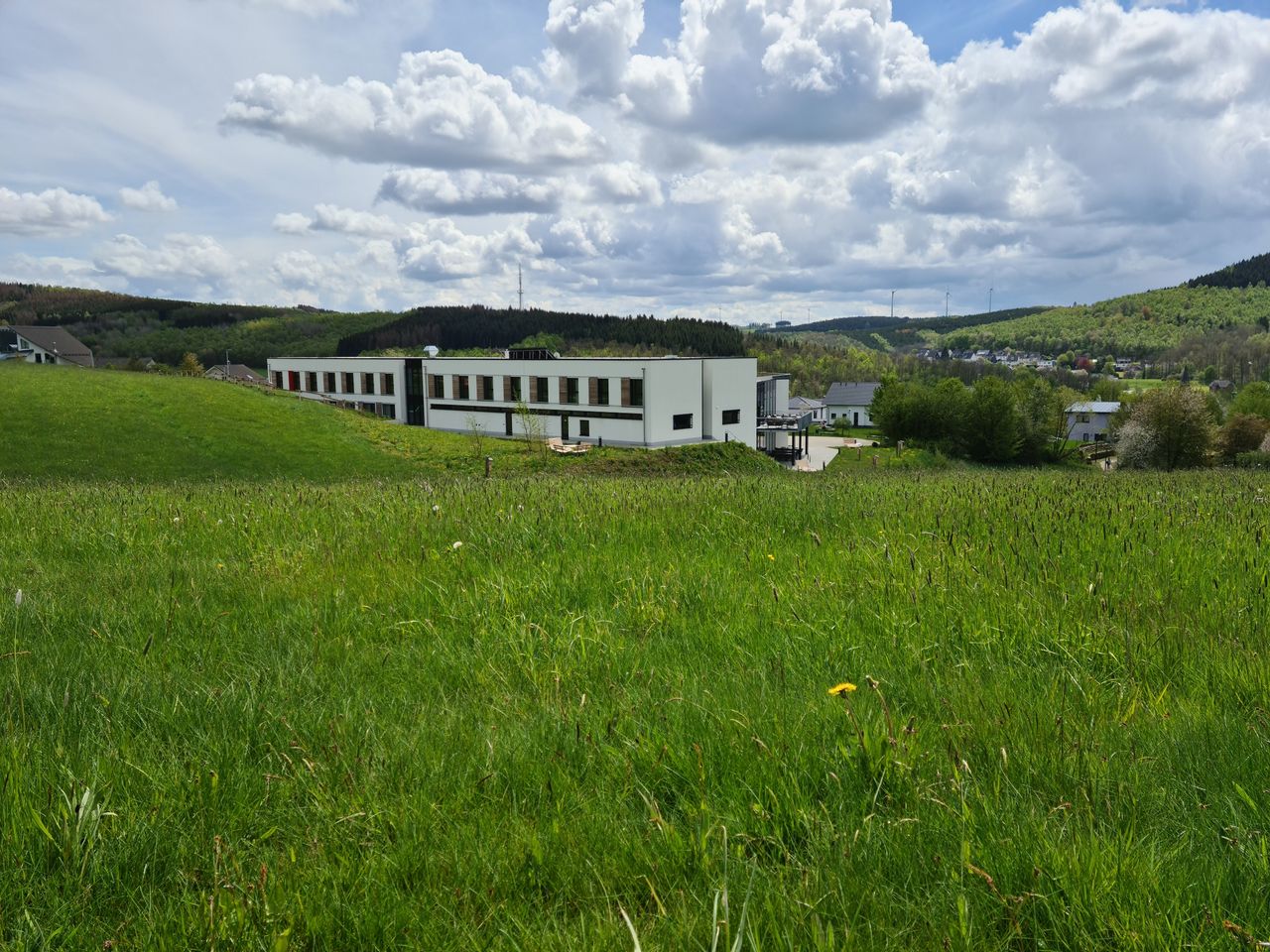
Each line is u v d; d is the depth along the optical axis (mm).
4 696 3371
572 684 3625
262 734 3092
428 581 5410
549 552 6223
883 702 2996
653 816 2426
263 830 2492
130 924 2033
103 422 45562
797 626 4277
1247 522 6531
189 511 8953
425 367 82250
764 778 2637
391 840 2391
